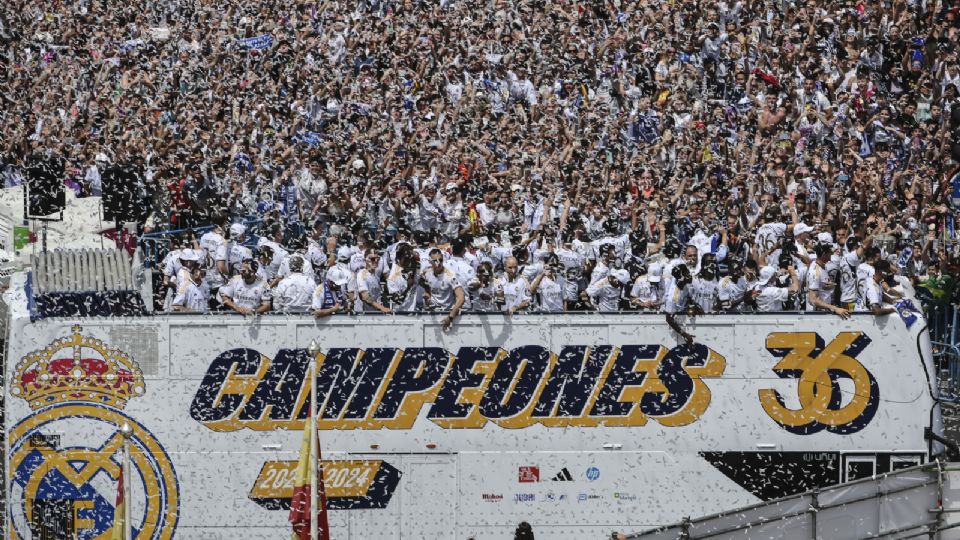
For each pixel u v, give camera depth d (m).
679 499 65.38
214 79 109.81
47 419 64.50
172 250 73.38
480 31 113.94
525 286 71.69
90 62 114.50
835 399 65.25
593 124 101.31
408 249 68.88
